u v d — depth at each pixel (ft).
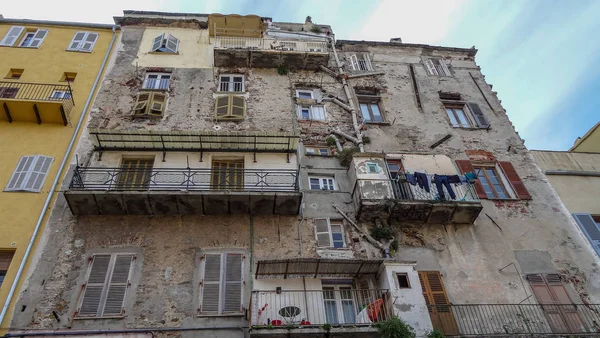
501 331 45.16
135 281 44.32
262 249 48.70
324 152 62.85
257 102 67.00
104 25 74.74
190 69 70.64
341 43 81.41
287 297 44.32
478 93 77.15
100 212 49.11
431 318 45.03
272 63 72.74
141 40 74.59
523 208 58.13
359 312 43.42
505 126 71.00
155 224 49.39
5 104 55.88
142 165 55.01
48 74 64.95
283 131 58.75
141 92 64.54
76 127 58.39
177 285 44.45
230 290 44.55
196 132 54.75
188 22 79.15
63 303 42.04
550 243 54.70
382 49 82.33
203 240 48.55
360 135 63.93
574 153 68.13
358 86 73.36
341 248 50.26
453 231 54.08
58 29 72.64
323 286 46.60
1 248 45.50
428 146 65.31
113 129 53.88
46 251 45.78
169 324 41.52
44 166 53.16
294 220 52.08
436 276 49.34
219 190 49.24
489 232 54.60
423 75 78.54
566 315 47.44
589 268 52.65
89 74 66.49
